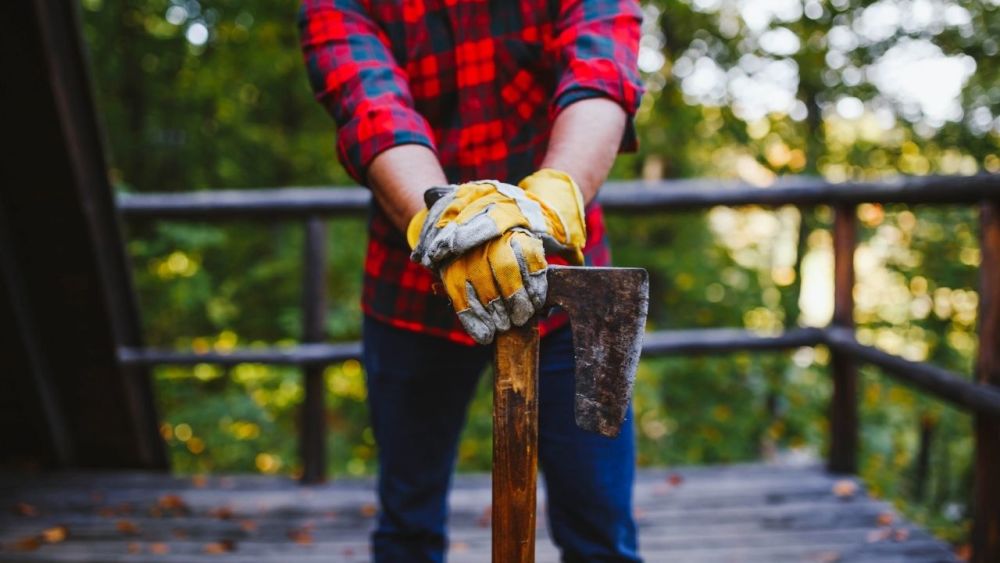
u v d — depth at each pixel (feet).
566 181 3.14
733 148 22.74
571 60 3.59
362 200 9.16
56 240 8.05
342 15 3.89
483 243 2.76
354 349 9.16
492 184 2.92
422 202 3.29
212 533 7.92
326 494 8.97
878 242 17.43
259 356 9.17
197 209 9.12
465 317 2.80
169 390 17.74
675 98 21.94
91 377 9.07
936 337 17.46
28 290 8.43
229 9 19.89
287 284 20.21
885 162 20.38
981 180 6.20
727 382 18.74
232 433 17.37
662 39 22.52
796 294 20.92
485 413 17.63
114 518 8.29
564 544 4.13
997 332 6.26
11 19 6.64
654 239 22.12
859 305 18.10
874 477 16.85
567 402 3.90
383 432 4.44
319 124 21.18
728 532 7.69
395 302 4.25
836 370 9.07
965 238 16.72
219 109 20.16
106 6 20.13
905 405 18.30
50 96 7.09
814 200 8.91
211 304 19.20
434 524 4.61
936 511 14.84
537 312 2.78
